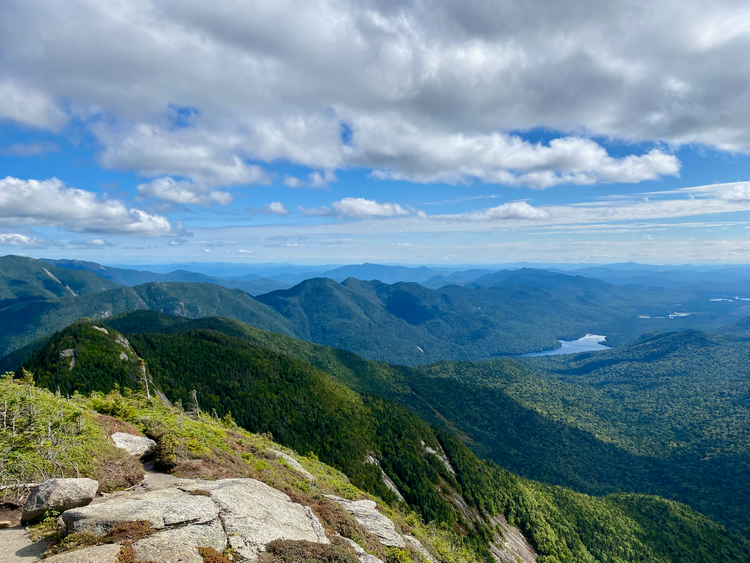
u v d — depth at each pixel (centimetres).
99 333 12375
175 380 13675
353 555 2041
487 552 10225
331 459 12094
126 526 1557
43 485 1783
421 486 12362
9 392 2639
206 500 2023
